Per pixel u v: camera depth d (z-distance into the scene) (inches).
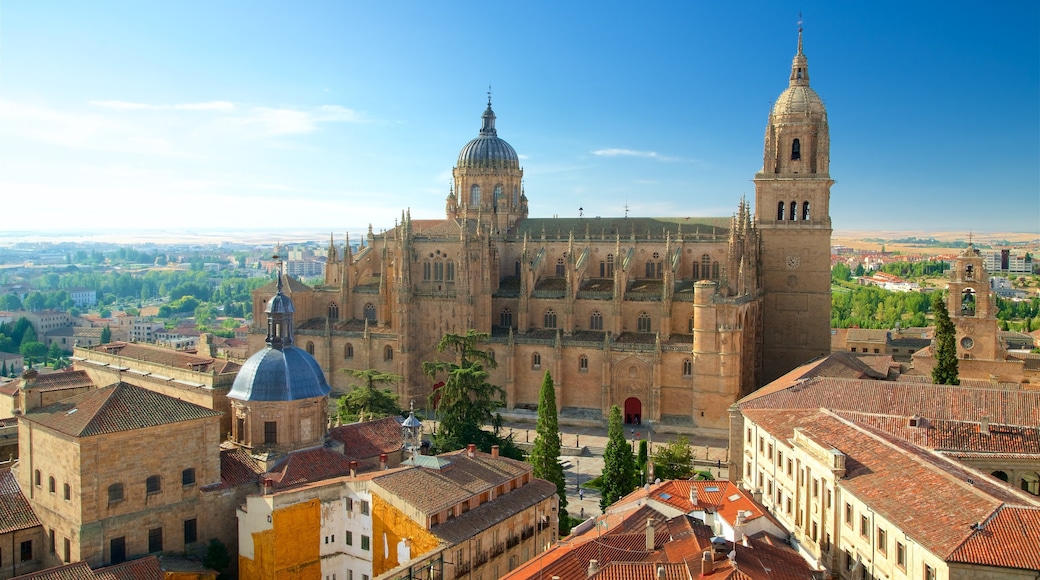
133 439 3206.2
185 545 3371.1
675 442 5561.0
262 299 7362.2
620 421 4178.2
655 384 6033.5
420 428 4421.8
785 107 6697.8
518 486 3508.9
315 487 3275.1
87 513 3090.6
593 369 6338.6
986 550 2265.0
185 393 4293.8
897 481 2792.8
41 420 3334.2
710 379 5861.2
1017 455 3201.3
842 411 3769.7
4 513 3341.5
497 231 7357.3
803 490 3351.4
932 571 2369.6
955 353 4704.7
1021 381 5354.3
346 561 3324.3
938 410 3705.7
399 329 6756.9
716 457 5359.3
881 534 2704.2
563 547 2800.2
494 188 7755.9
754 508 3053.6
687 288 6427.2
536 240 7194.9
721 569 2241.6
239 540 3312.0
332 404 6875.0
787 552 2662.4
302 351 3971.5
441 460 3425.2
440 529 2972.4
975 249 5644.7
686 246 6663.4
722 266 6525.6
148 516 3248.0
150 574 2962.6
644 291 6501.0
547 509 3531.0
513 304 6919.3
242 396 3752.5
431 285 7017.7
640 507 3115.2
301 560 3238.2
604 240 6929.1
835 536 3026.6
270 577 3176.7
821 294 6678.2
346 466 3718.0
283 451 3735.2
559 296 6688.0
